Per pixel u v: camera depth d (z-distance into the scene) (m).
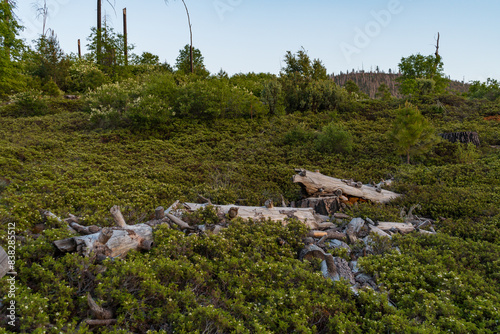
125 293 3.65
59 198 7.16
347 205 9.21
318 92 22.84
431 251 5.97
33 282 3.76
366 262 5.37
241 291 4.24
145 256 4.76
